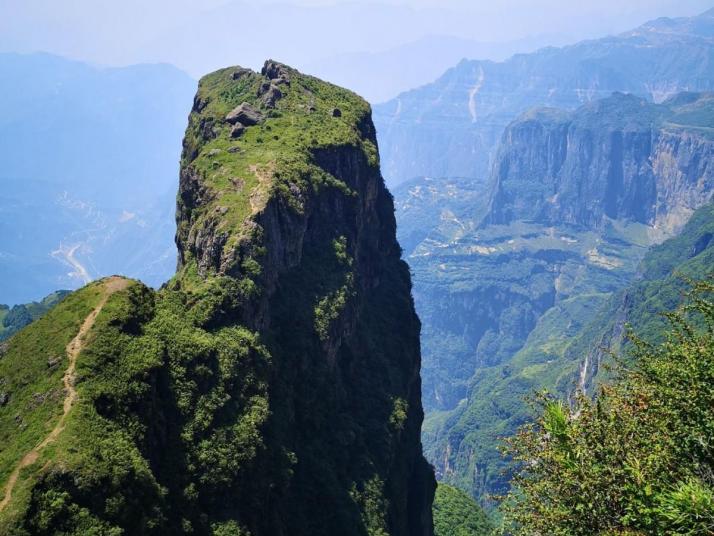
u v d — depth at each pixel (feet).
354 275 337.52
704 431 119.85
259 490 218.38
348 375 316.40
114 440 181.68
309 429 269.44
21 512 156.35
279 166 305.53
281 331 276.21
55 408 184.55
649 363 143.95
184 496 197.26
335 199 341.62
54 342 204.85
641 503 110.42
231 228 270.67
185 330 227.61
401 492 319.27
